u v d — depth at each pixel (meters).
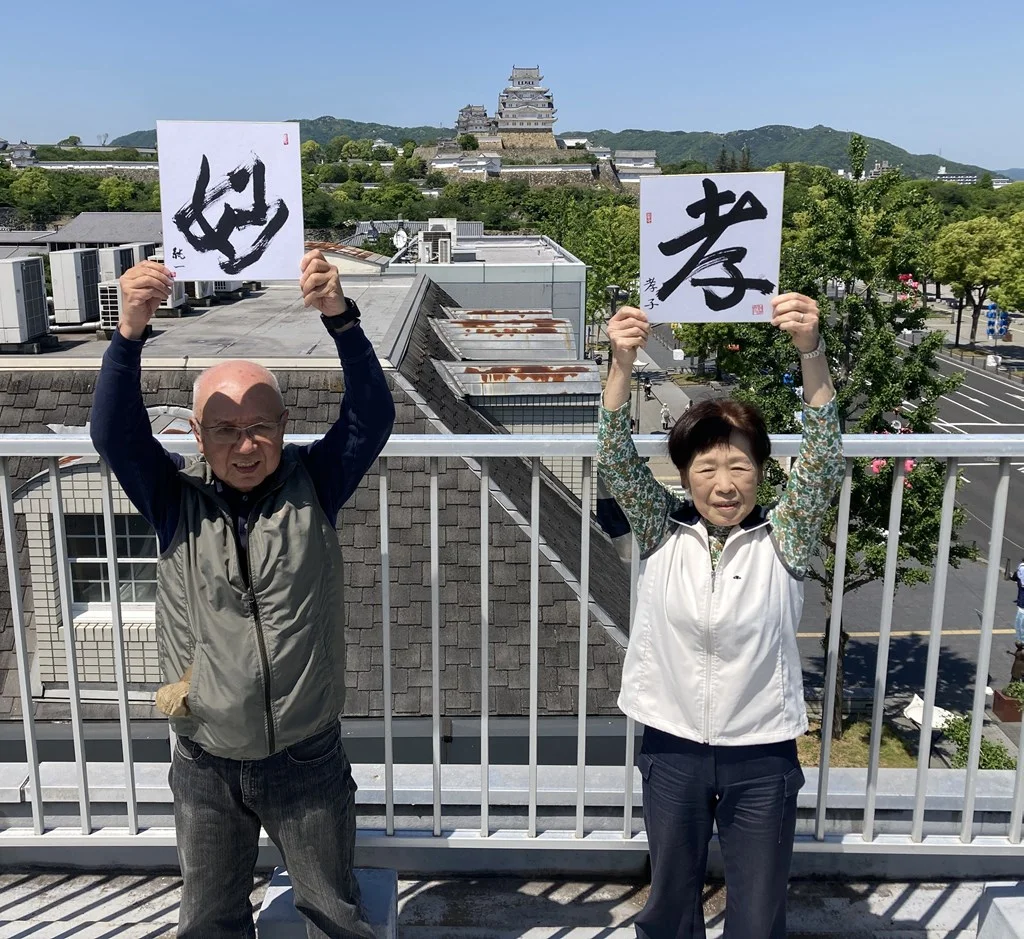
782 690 2.12
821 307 12.99
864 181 13.35
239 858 2.23
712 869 2.97
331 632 2.10
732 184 2.34
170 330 10.78
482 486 2.54
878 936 2.72
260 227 2.27
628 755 2.73
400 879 2.98
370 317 12.54
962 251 51.62
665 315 2.42
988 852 2.74
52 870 2.98
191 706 2.01
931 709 2.62
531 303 20.34
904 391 12.73
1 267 8.96
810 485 2.05
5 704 6.62
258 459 1.98
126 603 6.69
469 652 6.71
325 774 2.15
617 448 2.16
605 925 2.79
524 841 2.79
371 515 7.23
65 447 2.46
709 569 2.12
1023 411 37.81
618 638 6.84
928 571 14.87
